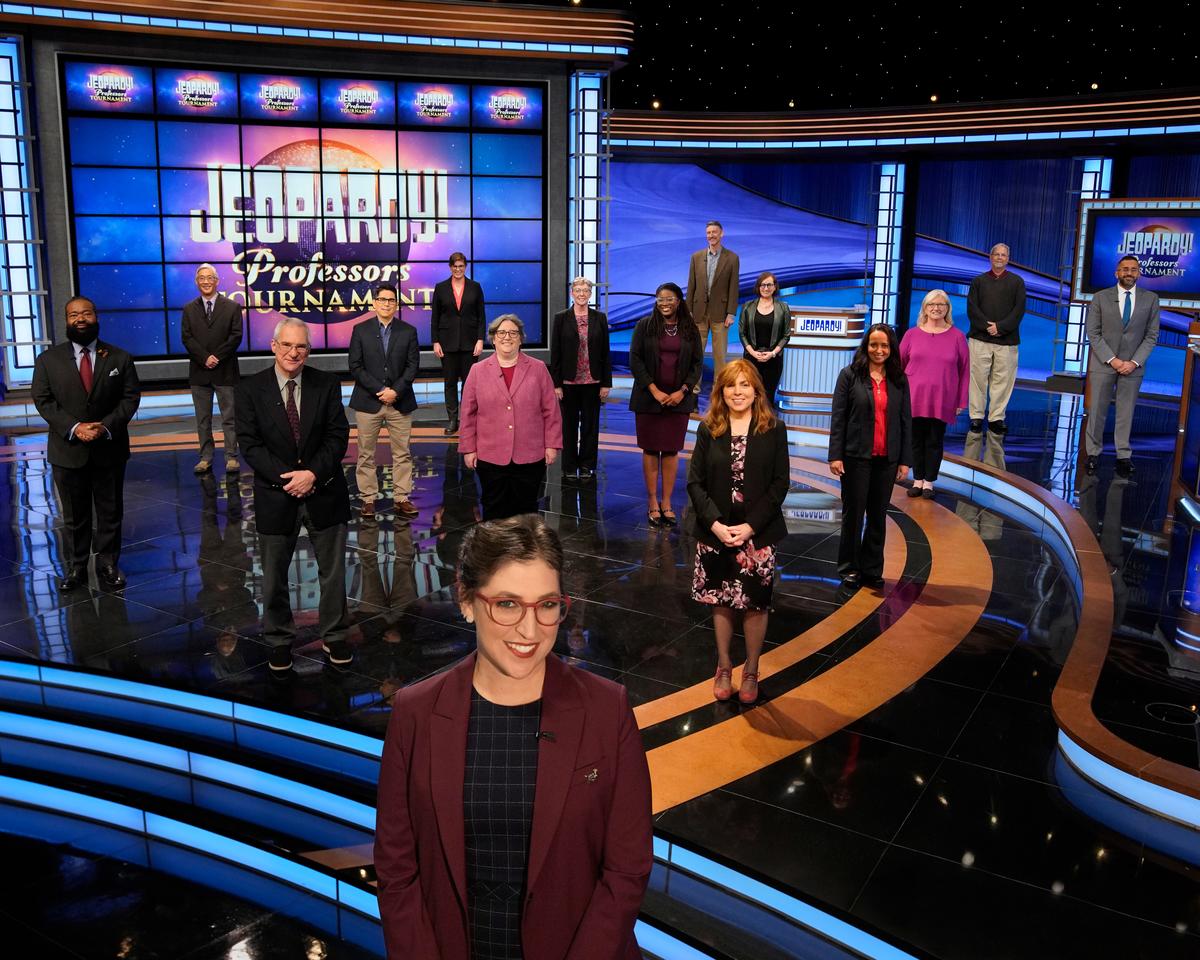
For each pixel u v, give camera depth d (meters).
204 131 11.35
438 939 1.81
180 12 10.48
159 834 3.91
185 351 11.76
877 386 5.77
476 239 12.63
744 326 9.58
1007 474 8.29
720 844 3.34
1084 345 14.12
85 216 10.99
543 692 1.81
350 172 12.01
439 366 12.82
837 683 4.63
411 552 6.45
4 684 4.75
